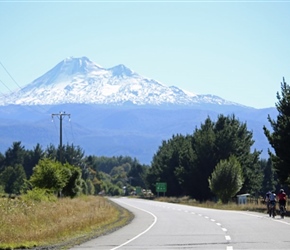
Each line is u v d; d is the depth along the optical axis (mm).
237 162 95438
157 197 154000
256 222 47406
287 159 64938
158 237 34281
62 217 46875
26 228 37969
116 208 81562
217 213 65188
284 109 66812
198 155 117500
